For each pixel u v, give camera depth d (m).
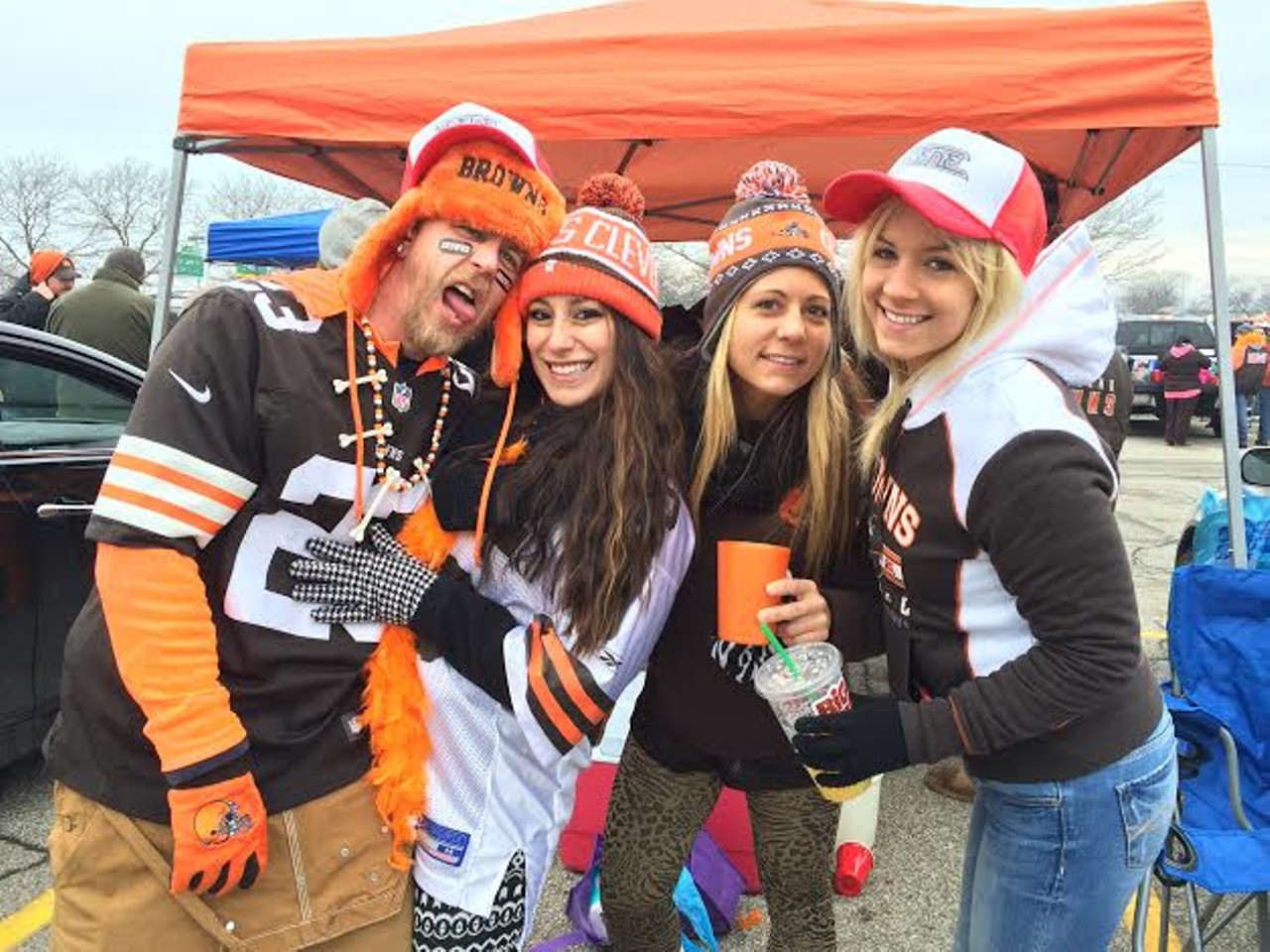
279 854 1.32
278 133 3.44
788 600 1.57
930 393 1.37
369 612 1.36
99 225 41.59
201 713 1.20
